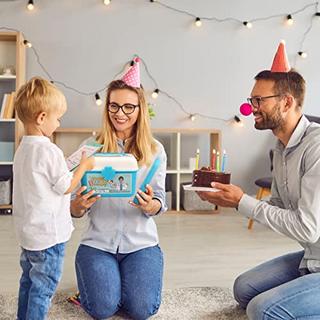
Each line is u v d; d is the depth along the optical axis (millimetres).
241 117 4172
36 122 1635
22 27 3928
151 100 4086
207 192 1669
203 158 4199
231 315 1897
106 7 3988
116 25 4012
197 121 4148
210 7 4066
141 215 1939
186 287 2199
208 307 1970
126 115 1854
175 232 3246
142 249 1945
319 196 1517
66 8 3955
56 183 1598
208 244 2953
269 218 1570
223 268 2498
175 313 1908
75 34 3984
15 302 1991
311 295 1494
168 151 4156
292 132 1646
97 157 1755
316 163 1542
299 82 1608
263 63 4148
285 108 1611
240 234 3209
